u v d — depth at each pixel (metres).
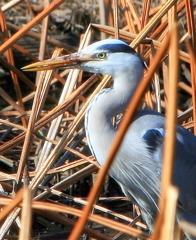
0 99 12.88
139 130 6.93
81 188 9.07
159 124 7.02
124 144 6.84
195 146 7.18
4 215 4.30
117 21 8.34
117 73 6.81
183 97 12.73
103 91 6.95
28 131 7.31
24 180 7.32
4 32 8.84
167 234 3.84
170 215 3.82
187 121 8.94
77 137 9.02
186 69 12.67
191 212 7.12
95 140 6.88
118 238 7.50
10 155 9.69
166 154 3.92
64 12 14.77
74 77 8.27
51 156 6.92
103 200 8.82
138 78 6.79
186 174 6.96
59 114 7.66
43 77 7.69
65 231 8.13
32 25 7.34
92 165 7.82
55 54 8.43
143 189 7.03
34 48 13.77
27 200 4.10
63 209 4.80
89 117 6.90
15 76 9.45
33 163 9.50
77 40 14.27
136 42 7.78
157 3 13.23
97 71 6.92
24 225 4.10
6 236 6.44
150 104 8.25
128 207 8.88
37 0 14.72
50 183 8.98
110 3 10.33
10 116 10.99
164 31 8.74
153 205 7.12
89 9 14.49
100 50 6.81
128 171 6.96
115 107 6.81
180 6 8.75
